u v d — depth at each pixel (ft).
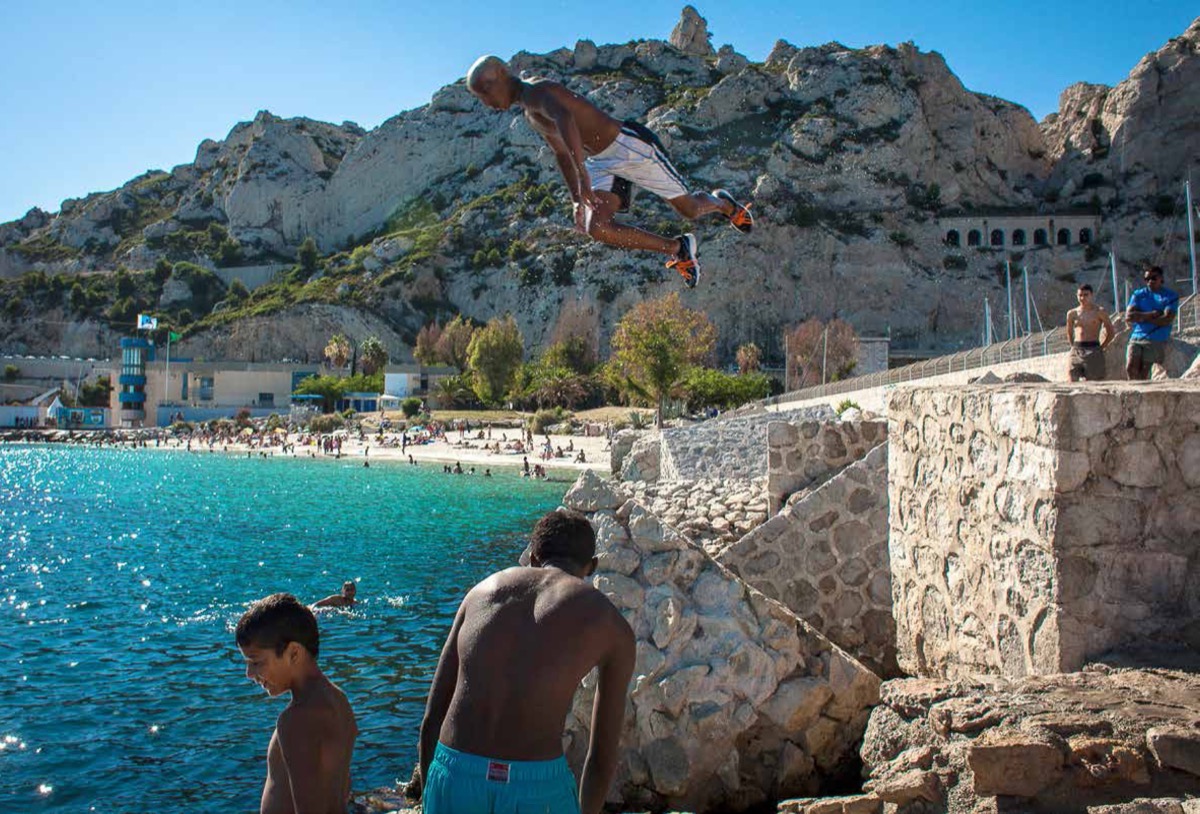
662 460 77.00
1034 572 16.35
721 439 70.95
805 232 460.96
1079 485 15.55
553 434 282.15
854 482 31.53
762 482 54.19
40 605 64.54
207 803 32.04
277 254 607.78
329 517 119.75
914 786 14.33
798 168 490.08
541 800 9.40
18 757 35.91
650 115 540.93
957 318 457.27
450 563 82.38
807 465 38.60
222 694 43.96
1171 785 12.14
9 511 129.29
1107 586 15.51
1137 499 15.60
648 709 20.53
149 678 46.60
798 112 521.24
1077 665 15.46
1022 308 457.27
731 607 21.18
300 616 11.45
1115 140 508.12
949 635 20.21
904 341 452.76
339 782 11.28
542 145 567.59
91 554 88.53
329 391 392.47
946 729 14.58
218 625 58.54
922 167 504.84
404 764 34.88
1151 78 501.15
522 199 544.62
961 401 19.47
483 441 269.23
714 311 444.14
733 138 510.58
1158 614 15.42
